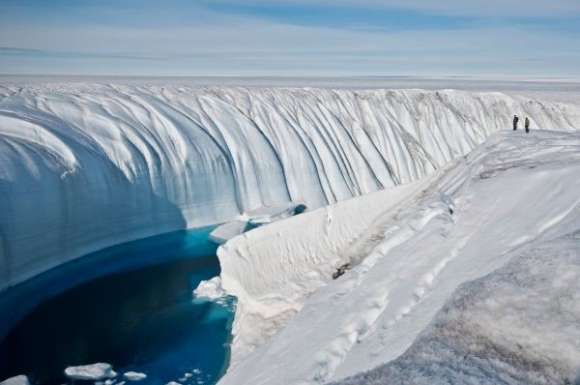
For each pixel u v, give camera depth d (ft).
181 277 58.34
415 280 24.97
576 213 20.56
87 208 64.03
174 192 77.25
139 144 76.59
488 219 28.86
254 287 45.65
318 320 27.53
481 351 11.10
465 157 56.34
